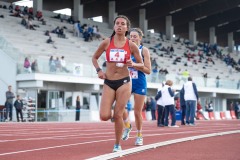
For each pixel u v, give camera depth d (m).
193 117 25.73
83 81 41.72
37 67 37.56
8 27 48.28
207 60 77.25
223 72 75.12
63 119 38.41
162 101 23.52
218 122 33.25
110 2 72.44
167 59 66.62
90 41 57.12
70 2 69.75
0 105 35.75
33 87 38.00
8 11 55.44
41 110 37.94
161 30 87.62
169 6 75.56
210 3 78.38
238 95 63.91
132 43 9.02
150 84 48.00
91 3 73.12
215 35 96.81
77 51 51.25
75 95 44.06
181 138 12.88
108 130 19.55
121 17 8.95
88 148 10.38
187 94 25.53
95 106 46.19
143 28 77.56
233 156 8.74
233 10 85.12
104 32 66.88
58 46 49.38
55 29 53.41
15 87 38.50
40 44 47.22
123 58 8.88
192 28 87.56
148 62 10.85
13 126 24.73
